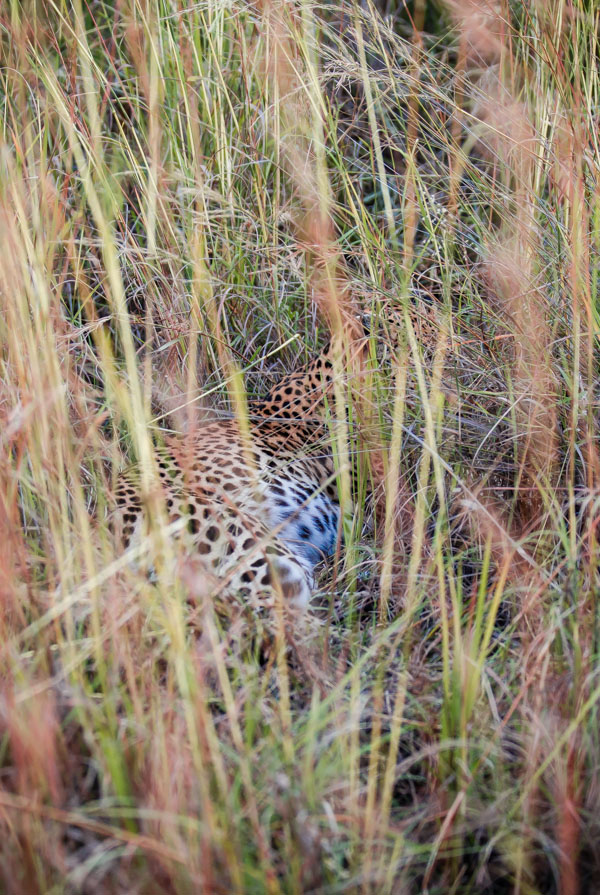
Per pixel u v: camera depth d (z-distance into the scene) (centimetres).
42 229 625
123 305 517
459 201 710
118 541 523
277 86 720
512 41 756
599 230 631
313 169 749
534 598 474
